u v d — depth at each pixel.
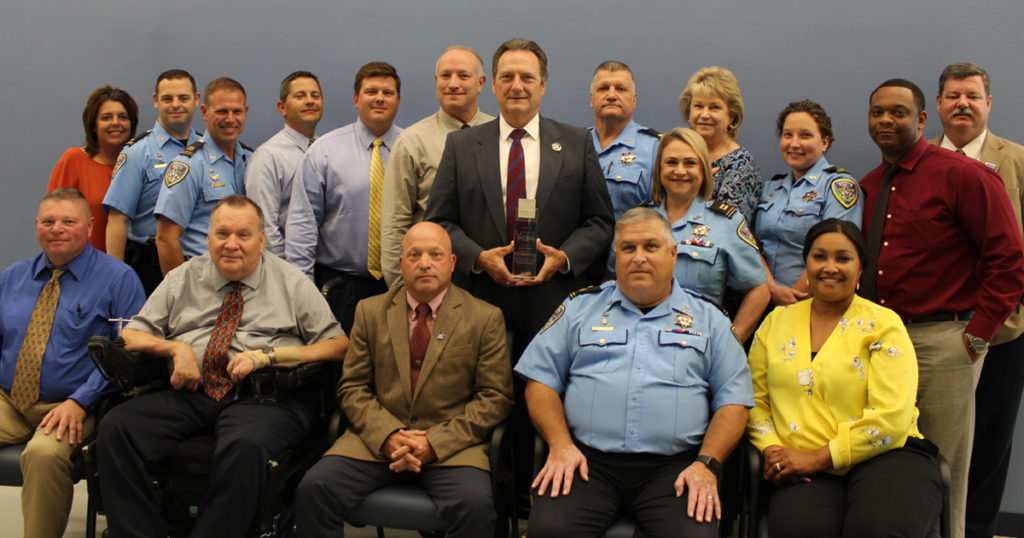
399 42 3.53
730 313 2.85
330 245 3.25
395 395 2.53
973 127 2.93
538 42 3.43
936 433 2.54
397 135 3.37
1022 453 3.14
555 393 2.46
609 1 3.36
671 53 3.32
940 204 2.54
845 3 3.17
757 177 3.01
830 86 3.21
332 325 2.79
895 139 2.61
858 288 2.69
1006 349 2.91
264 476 2.42
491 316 2.58
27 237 3.84
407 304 2.62
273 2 3.61
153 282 3.37
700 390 2.38
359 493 2.36
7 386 2.79
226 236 2.68
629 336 2.43
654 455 2.31
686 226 2.72
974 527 3.02
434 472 2.38
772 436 2.34
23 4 3.79
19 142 3.83
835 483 2.24
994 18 3.07
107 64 3.76
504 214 2.72
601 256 2.88
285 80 3.44
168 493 2.52
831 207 2.78
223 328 2.71
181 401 2.60
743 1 3.25
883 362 2.27
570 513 2.17
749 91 3.27
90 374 2.84
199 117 3.74
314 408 2.68
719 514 2.13
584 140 2.82
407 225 3.04
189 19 3.68
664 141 2.75
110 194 3.29
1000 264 2.43
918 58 3.14
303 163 3.24
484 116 3.23
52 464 2.53
